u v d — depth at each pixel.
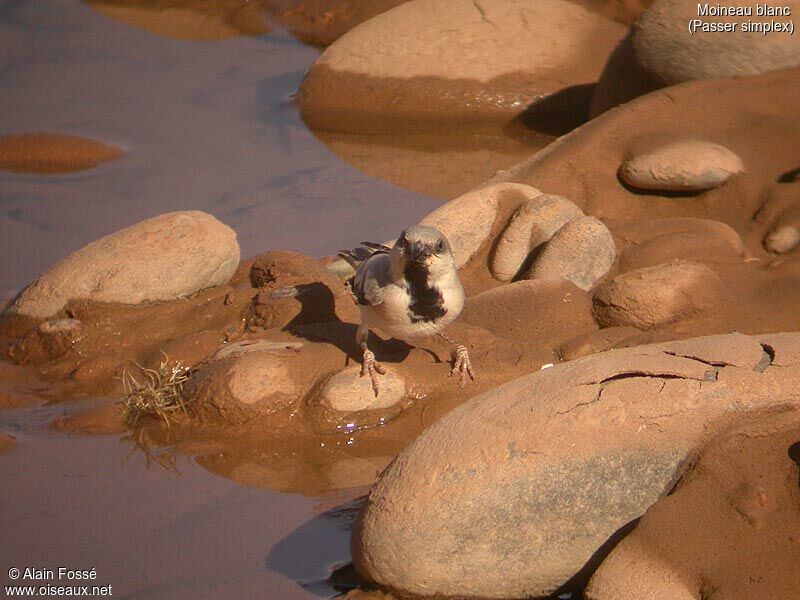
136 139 36.38
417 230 17.94
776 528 13.70
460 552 14.41
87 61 44.31
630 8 40.22
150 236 24.34
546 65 37.78
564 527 14.55
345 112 38.22
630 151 28.78
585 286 24.03
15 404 21.44
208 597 15.59
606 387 15.17
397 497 14.61
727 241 25.08
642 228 25.86
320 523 17.33
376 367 19.70
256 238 28.78
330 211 30.44
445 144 35.81
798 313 21.78
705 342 16.05
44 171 34.16
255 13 48.72
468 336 21.38
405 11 39.72
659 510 14.24
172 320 23.59
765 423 14.75
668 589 13.60
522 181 28.94
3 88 41.31
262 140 36.22
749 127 29.31
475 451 14.66
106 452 19.73
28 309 23.94
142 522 17.61
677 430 14.87
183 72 42.78
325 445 19.45
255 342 21.25
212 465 19.14
